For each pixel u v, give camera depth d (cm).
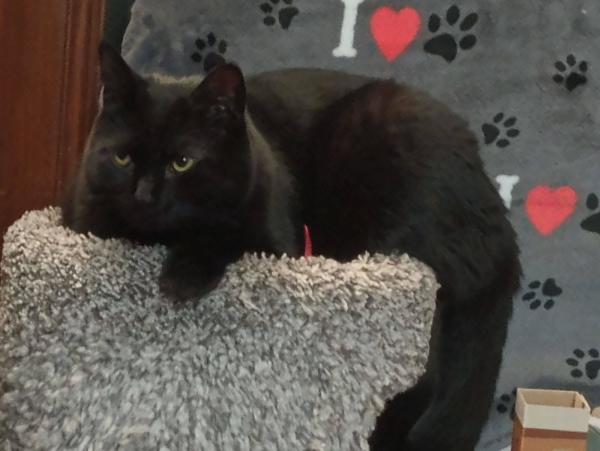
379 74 135
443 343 111
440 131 108
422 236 104
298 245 102
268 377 84
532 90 133
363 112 112
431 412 113
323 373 85
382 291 84
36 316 86
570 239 134
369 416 87
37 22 143
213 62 135
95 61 146
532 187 134
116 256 86
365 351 85
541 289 135
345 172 109
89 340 84
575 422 117
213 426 84
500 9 132
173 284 84
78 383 84
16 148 148
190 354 84
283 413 85
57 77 145
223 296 84
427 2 133
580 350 135
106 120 91
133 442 84
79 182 99
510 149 134
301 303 83
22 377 86
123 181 89
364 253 97
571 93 132
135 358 84
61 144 148
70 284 84
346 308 83
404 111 110
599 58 131
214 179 89
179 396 84
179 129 88
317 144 114
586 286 134
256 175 95
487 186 111
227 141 90
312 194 112
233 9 134
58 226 97
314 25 135
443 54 134
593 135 132
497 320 114
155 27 134
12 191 150
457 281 106
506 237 112
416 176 104
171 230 91
